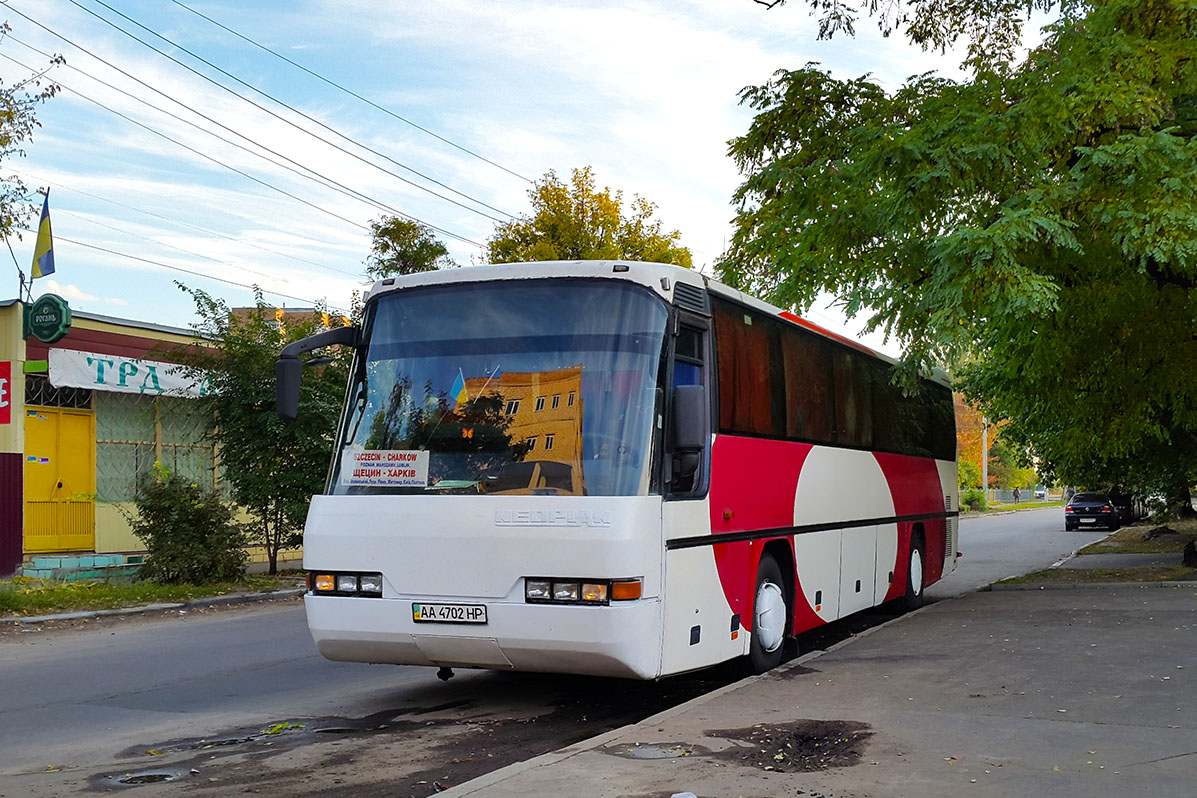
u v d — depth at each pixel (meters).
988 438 95.81
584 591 7.68
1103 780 5.84
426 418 8.42
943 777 5.96
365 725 8.47
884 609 15.78
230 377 22.05
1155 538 33.81
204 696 9.83
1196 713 7.41
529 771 6.20
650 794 5.73
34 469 21.83
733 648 9.39
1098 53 13.62
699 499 8.77
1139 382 18.69
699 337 9.24
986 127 13.54
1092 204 14.05
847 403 13.25
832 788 5.80
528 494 7.97
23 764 7.33
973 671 9.22
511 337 8.41
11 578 19.45
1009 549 33.44
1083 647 10.31
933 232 14.12
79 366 21.78
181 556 20.11
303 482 21.98
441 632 7.98
